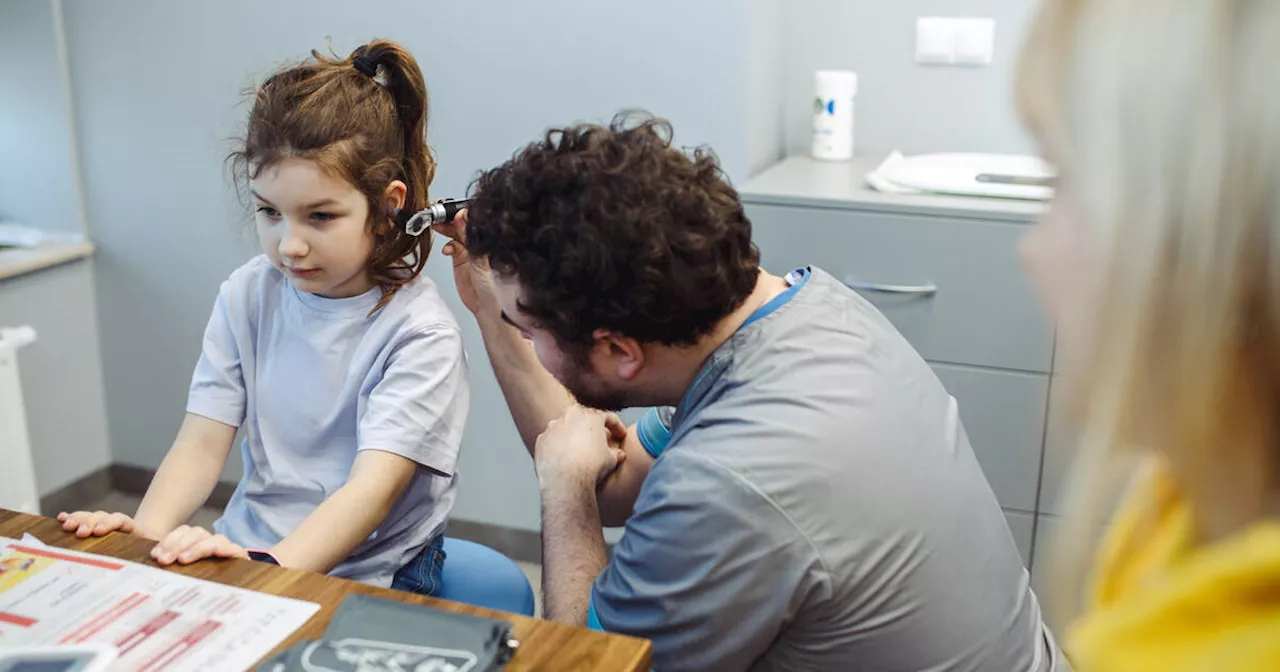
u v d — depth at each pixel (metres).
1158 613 0.50
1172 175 0.44
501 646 0.88
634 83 2.25
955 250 2.01
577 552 1.33
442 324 1.41
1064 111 0.49
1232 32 0.43
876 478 1.04
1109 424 0.48
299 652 0.86
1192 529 0.55
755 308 1.14
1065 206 0.50
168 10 2.49
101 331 2.78
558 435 1.45
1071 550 0.52
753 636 1.03
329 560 1.24
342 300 1.43
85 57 2.59
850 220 2.05
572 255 1.03
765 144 2.37
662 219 1.03
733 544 1.00
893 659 1.06
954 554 1.07
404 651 0.86
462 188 2.41
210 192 2.58
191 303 2.69
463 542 1.63
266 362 1.47
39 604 0.95
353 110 1.32
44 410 2.68
